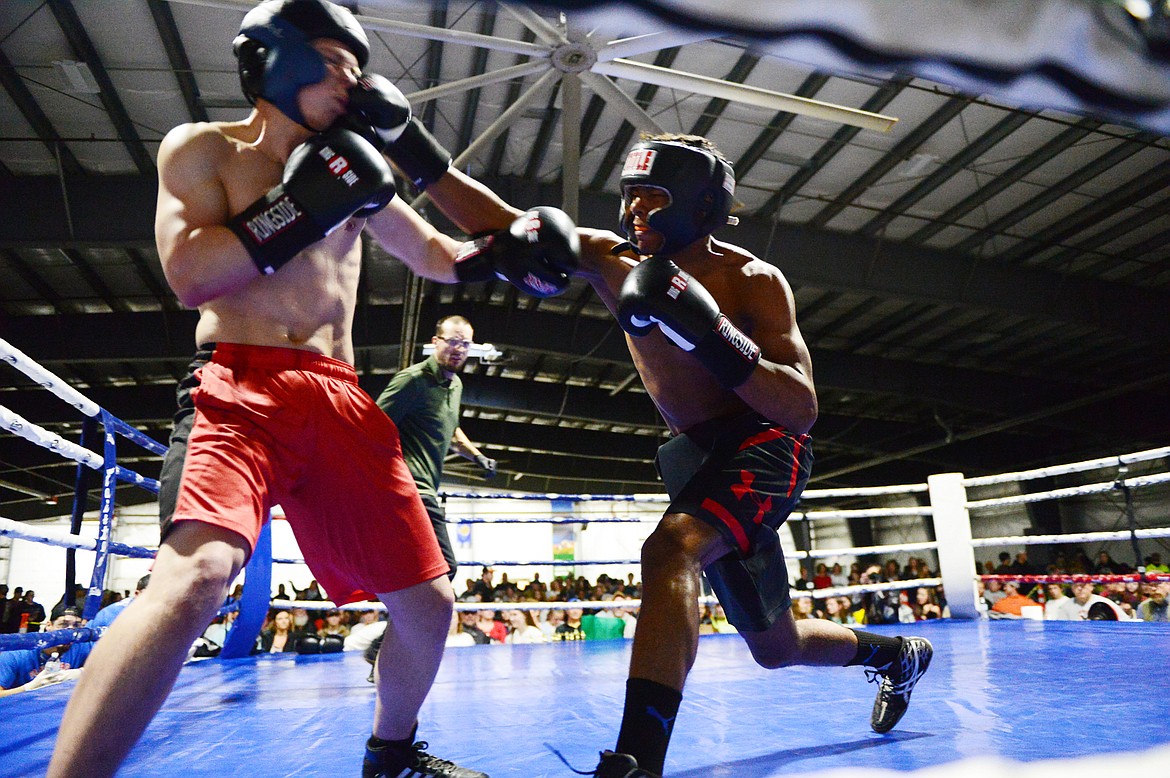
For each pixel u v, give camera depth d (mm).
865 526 20219
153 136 7676
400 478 1347
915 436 16219
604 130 8109
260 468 1182
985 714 1945
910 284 9742
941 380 12953
